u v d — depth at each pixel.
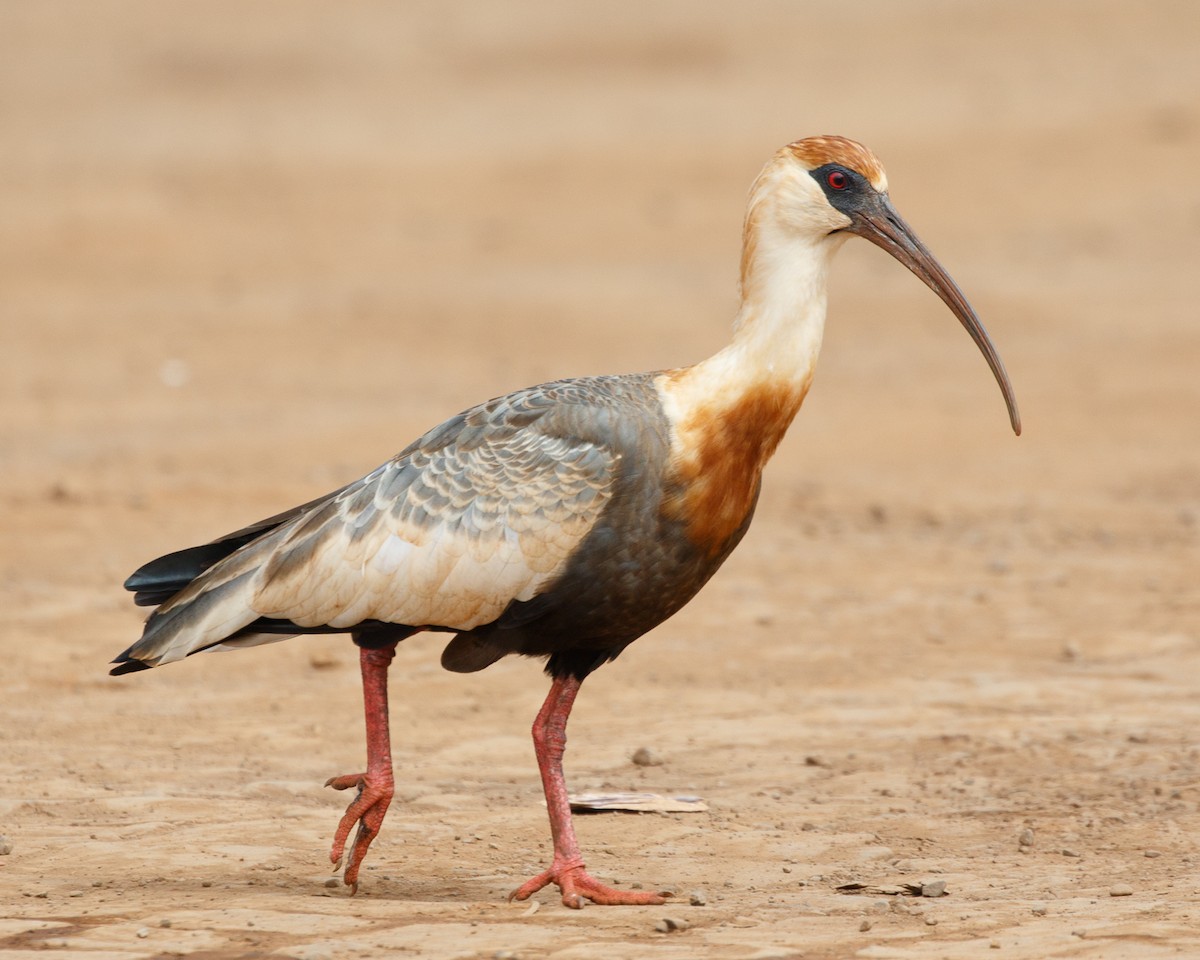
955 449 24.75
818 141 9.14
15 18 68.81
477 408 8.97
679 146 47.19
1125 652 14.93
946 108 49.09
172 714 12.95
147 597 9.17
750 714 13.10
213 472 22.12
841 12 61.75
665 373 9.09
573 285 36.31
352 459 23.09
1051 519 20.66
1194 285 35.28
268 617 8.77
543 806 10.77
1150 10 57.91
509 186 44.47
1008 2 60.47
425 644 15.12
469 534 8.59
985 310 34.00
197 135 51.44
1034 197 41.69
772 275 9.01
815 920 8.36
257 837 9.94
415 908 8.54
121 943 7.88
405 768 11.70
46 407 26.77
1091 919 8.27
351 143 49.50
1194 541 19.44
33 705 13.09
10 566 17.31
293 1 69.50
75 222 40.41
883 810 10.65
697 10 63.72
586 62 58.44
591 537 8.59
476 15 66.19
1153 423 26.31
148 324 33.22
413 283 36.62
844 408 27.45
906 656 14.80
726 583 17.47
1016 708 13.20
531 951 7.74
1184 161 43.31
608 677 14.14
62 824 10.19
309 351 31.33
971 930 8.12
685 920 8.34
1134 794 10.86
